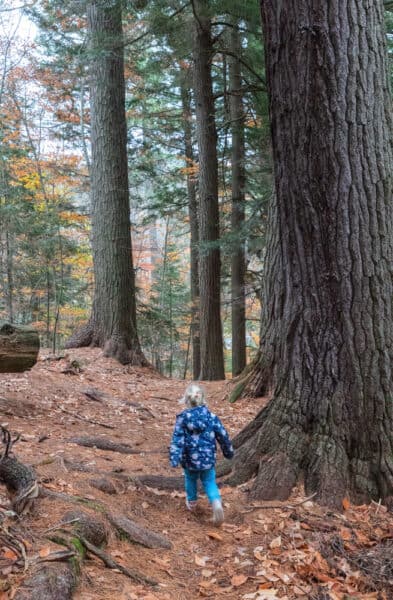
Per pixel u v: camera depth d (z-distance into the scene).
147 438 6.71
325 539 3.73
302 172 4.52
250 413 8.20
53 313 20.33
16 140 16.64
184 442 4.19
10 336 5.29
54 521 3.06
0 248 17.92
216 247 13.10
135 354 12.42
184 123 19.42
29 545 2.70
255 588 3.14
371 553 3.62
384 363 4.50
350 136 4.39
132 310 12.75
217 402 9.18
